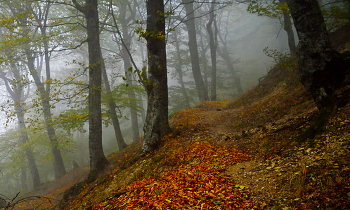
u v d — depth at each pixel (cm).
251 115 1080
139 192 494
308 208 342
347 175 372
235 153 681
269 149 627
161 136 992
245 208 381
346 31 1248
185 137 970
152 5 997
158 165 748
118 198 509
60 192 1478
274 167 501
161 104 1006
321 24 639
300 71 684
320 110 631
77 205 834
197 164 644
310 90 668
